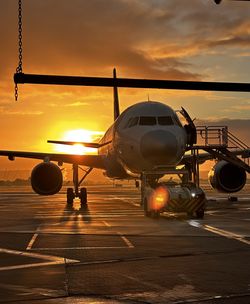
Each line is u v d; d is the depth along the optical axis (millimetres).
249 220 20969
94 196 52750
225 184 29562
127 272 9789
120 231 17047
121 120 27344
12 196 57000
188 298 7754
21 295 8016
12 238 15344
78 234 16281
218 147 29812
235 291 8156
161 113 25219
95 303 7508
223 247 13070
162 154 23531
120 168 29625
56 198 50031
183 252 12266
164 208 21891
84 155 31766
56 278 9266
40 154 31016
